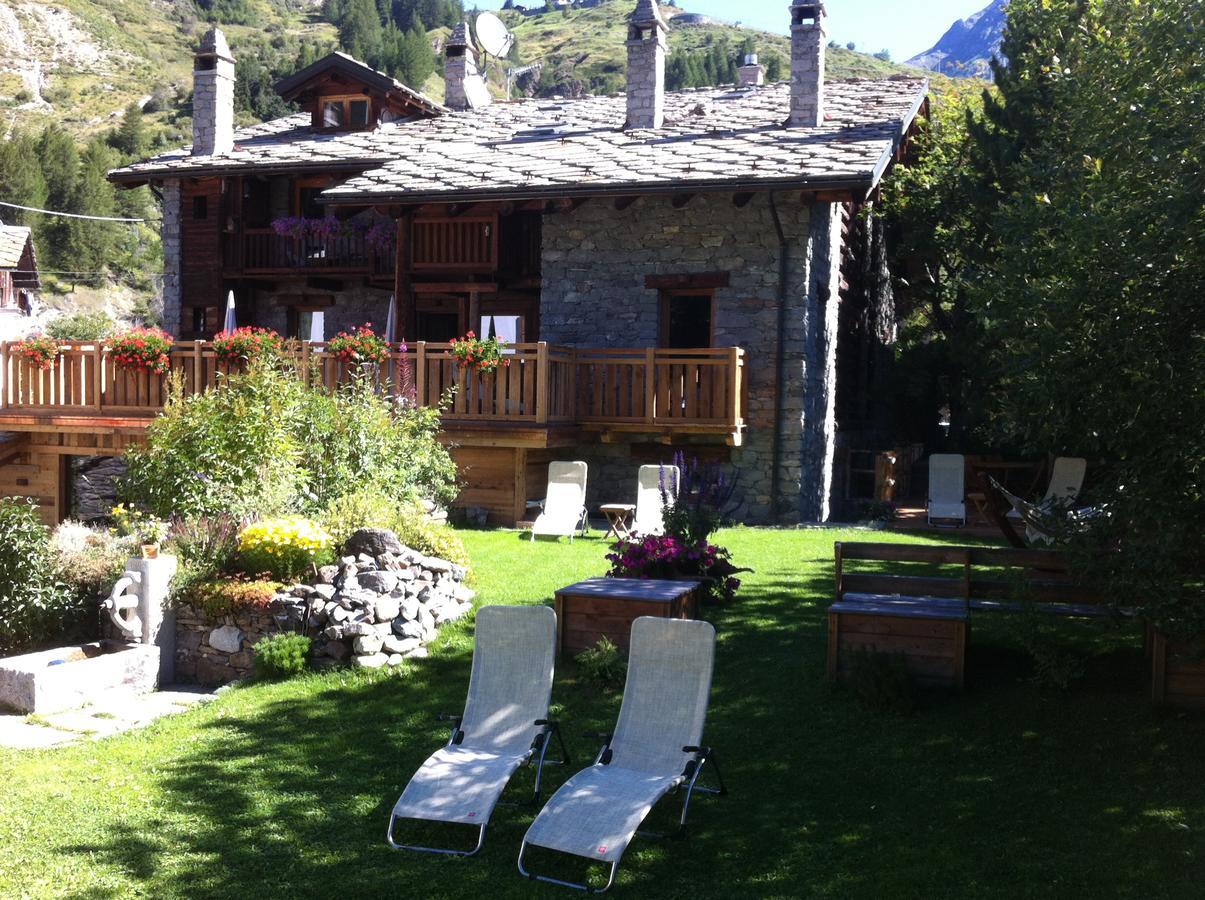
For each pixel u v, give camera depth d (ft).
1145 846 17.93
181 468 35.35
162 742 23.59
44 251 242.37
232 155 72.43
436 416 46.60
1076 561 21.84
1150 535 20.68
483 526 49.52
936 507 51.62
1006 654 26.96
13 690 26.02
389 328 59.82
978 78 88.38
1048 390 20.71
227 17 469.57
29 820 19.53
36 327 172.86
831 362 59.16
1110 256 20.43
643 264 55.16
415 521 34.45
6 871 17.62
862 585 27.25
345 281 73.31
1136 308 20.25
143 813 19.93
